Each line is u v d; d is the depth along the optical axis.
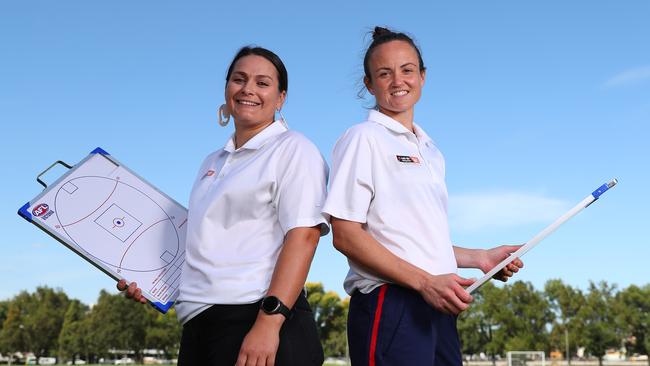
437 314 2.69
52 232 3.05
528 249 2.60
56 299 98.06
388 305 2.62
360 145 2.78
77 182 3.26
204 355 2.60
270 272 2.61
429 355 2.59
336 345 82.38
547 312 68.12
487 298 68.88
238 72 2.99
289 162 2.69
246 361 2.35
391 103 3.01
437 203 2.84
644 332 66.69
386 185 2.77
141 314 85.88
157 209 3.30
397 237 2.71
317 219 2.60
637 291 67.62
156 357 108.00
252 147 2.84
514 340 66.31
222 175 2.85
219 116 3.23
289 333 2.50
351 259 2.66
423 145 3.01
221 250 2.65
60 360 100.56
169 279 3.10
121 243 3.14
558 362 74.31
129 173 3.38
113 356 99.19
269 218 2.70
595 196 2.60
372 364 2.60
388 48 3.05
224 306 2.54
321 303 83.69
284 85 3.09
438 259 2.72
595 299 67.56
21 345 92.50
